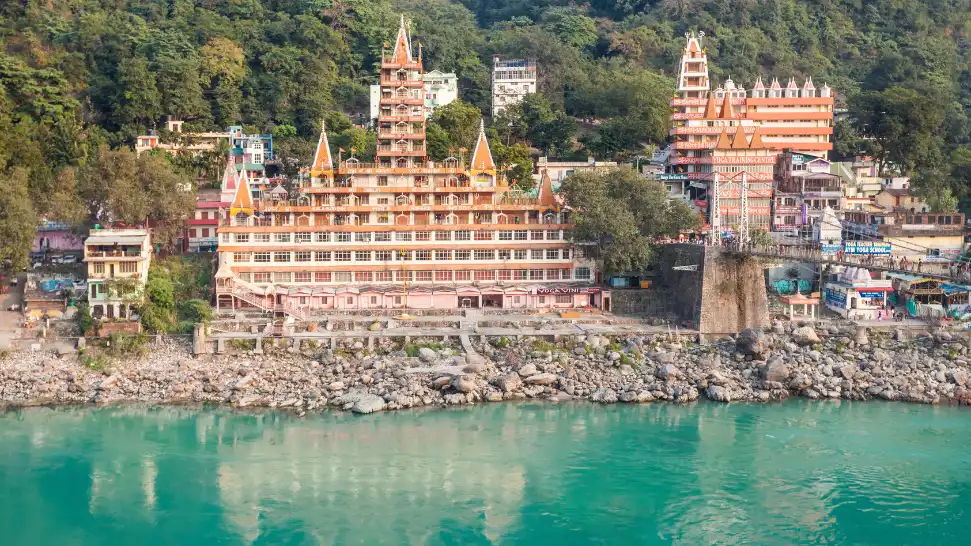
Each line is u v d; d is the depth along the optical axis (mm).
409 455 97438
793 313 139625
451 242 145250
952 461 96688
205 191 171000
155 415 108188
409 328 129625
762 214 165625
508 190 155000
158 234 140125
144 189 141625
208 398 112938
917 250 144375
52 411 109000
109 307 124688
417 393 112500
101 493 88688
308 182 153500
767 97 194875
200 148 186125
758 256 130125
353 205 144625
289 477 92438
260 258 141875
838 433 104188
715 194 135625
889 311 139000
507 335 125938
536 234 146750
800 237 161750
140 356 120812
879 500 88625
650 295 142750
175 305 130625
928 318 136125
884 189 179125
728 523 84312
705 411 111375
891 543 81000
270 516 85125
